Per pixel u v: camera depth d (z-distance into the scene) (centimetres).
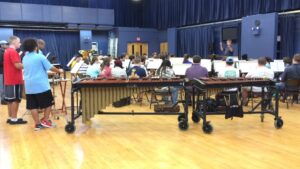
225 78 469
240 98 509
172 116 538
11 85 463
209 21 1338
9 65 457
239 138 407
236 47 1202
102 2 1658
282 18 1021
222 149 364
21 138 406
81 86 416
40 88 430
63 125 473
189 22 1441
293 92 596
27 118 517
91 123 488
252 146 375
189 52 1476
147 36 1705
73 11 1536
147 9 1758
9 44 468
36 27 1518
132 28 1661
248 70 618
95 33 1712
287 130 445
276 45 1016
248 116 532
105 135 423
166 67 564
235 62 647
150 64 780
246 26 1106
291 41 1005
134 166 314
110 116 538
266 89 531
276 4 1020
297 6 958
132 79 443
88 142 392
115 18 1703
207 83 424
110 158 337
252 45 1085
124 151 359
